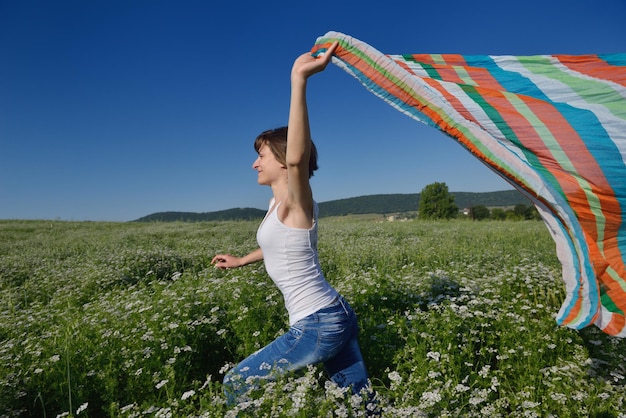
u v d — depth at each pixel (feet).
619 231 8.81
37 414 11.38
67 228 74.38
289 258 8.57
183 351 12.99
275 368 8.82
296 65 8.06
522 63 9.64
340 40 8.73
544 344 12.37
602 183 8.73
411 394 9.39
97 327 14.38
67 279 26.45
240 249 36.73
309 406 8.66
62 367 11.76
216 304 16.14
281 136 9.03
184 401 10.01
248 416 8.48
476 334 13.34
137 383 11.37
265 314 14.78
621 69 9.25
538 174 8.90
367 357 12.18
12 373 11.11
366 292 16.39
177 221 90.68
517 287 19.22
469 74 9.66
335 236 49.70
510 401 9.93
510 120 9.16
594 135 8.89
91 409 11.23
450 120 8.89
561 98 9.27
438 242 41.39
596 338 13.02
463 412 9.22
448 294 16.30
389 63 8.70
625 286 8.84
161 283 21.57
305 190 8.25
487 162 8.97
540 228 58.18
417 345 11.95
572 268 9.25
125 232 60.85
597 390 10.30
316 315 8.55
